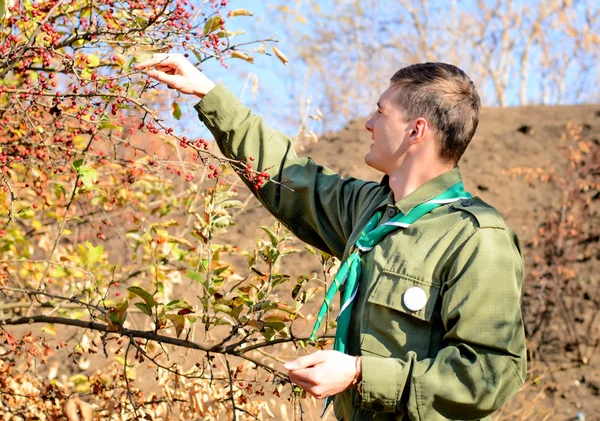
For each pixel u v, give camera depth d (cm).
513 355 178
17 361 382
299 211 241
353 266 198
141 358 253
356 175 753
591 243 619
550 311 520
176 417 347
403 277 188
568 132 776
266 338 242
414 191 201
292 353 438
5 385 294
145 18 260
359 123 852
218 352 245
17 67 241
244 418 286
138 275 406
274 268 256
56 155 292
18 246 399
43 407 296
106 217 363
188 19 241
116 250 494
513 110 846
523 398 465
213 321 260
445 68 209
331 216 233
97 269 345
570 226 627
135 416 267
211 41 234
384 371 177
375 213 212
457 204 196
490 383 175
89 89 257
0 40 242
